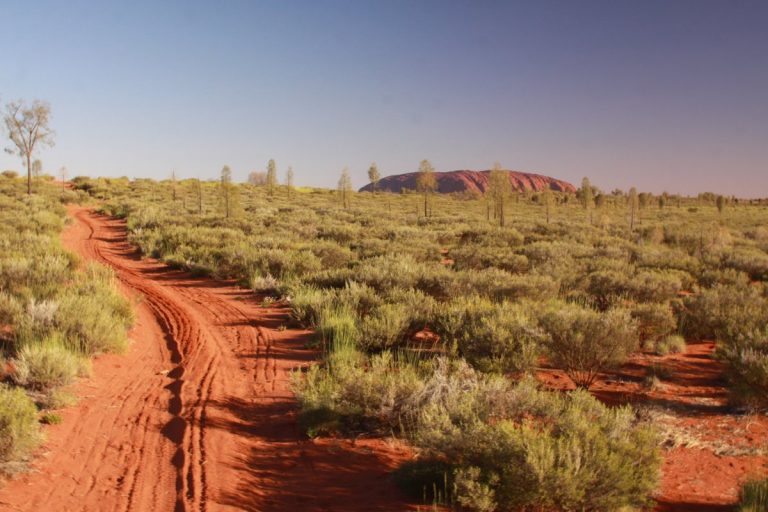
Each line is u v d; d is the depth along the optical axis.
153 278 19.89
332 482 5.60
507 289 14.09
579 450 4.76
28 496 5.13
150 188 82.00
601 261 20.58
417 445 5.89
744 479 5.66
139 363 9.85
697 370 9.50
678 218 71.50
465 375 7.71
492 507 4.71
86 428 6.82
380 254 23.19
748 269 22.27
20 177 86.19
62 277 14.41
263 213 49.53
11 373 8.03
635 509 4.89
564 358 8.64
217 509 5.02
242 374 9.27
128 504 5.14
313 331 12.02
